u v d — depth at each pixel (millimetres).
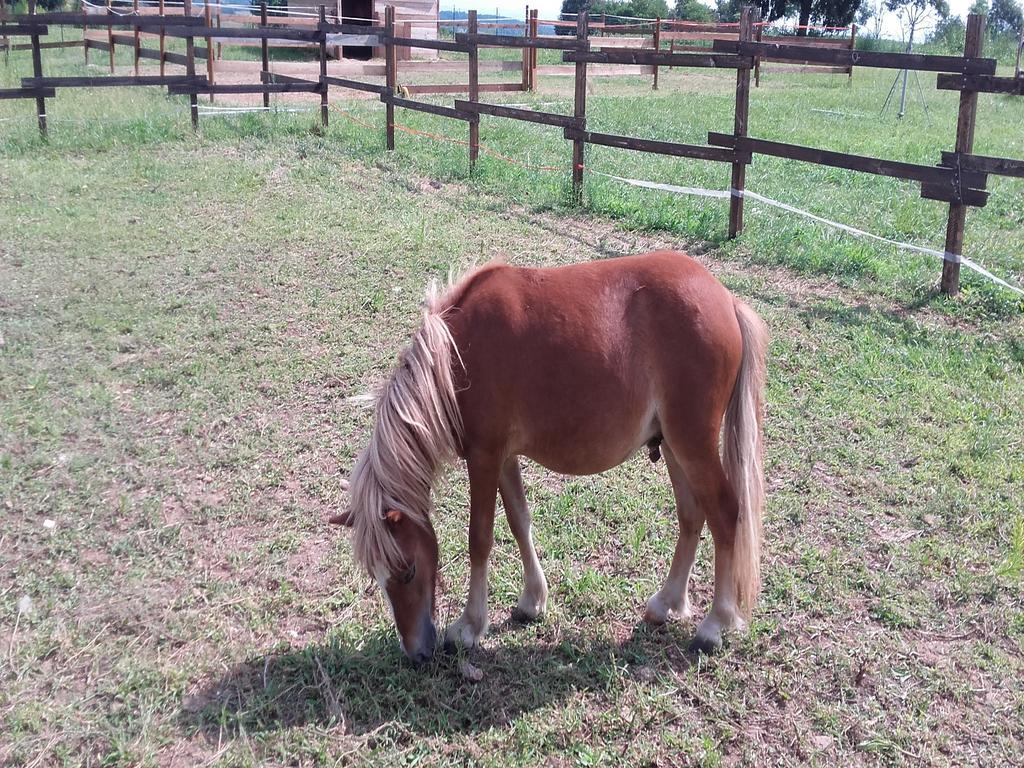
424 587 3203
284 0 24234
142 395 5582
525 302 3250
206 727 3205
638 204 9398
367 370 5859
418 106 11492
